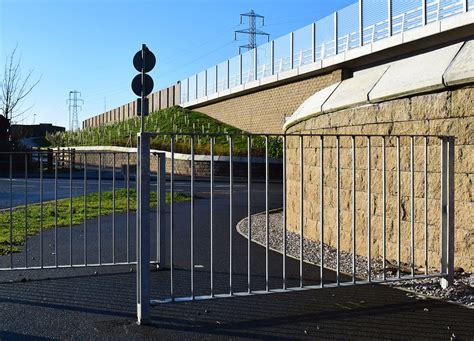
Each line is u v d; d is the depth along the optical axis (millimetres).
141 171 4859
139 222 4891
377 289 6094
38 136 70812
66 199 18500
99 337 4570
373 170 7863
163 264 7422
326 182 9102
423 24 25672
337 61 31172
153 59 8789
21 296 5926
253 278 6762
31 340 4500
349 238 8406
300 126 10203
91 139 52844
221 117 47781
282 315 5168
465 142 6492
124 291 6156
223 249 8969
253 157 33781
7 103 32500
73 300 5754
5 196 20328
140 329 4770
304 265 7527
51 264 7719
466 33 24234
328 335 4617
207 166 34125
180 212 14602
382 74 8070
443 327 4801
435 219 6809
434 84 6703
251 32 68938
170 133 5086
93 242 9719
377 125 7758
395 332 4684
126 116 63844
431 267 6859
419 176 7062
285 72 36594
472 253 6418
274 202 17938
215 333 4668
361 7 29750
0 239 9797
